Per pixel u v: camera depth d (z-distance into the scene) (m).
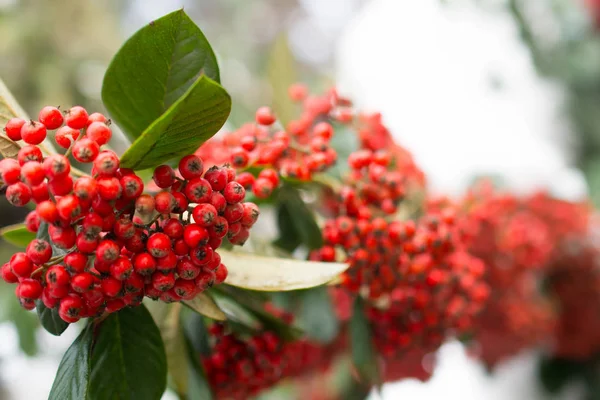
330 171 0.42
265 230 0.57
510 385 0.90
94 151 0.29
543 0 0.82
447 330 0.46
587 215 0.70
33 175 0.29
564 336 0.75
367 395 0.61
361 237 0.38
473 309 0.43
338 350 0.51
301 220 0.39
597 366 0.78
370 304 0.42
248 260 0.34
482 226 0.53
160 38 0.31
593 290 0.71
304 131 0.41
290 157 0.39
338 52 1.00
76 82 0.71
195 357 0.37
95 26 0.74
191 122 0.30
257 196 0.36
